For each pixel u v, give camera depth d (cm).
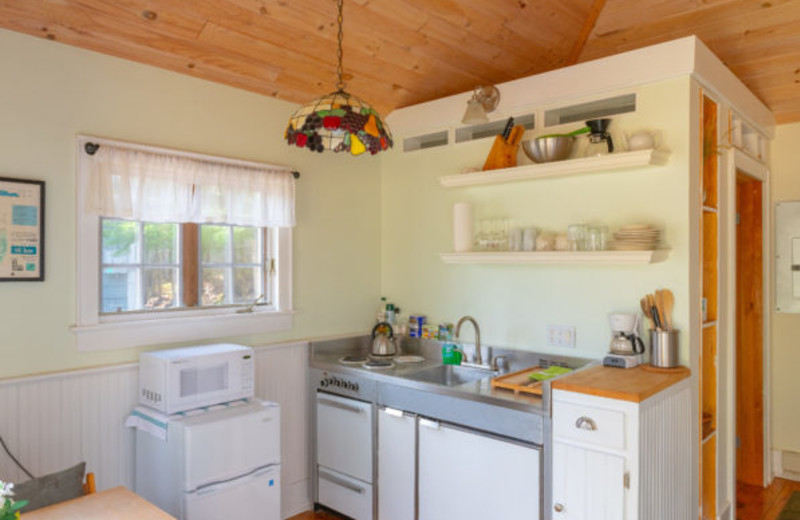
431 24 287
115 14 232
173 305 285
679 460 243
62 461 240
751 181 363
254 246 318
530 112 304
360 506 302
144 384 256
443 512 263
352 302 360
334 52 288
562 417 223
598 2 311
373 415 295
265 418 258
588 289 284
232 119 299
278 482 263
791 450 378
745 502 344
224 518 242
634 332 261
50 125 238
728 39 304
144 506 181
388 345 341
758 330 370
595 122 267
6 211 226
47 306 238
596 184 280
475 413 251
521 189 308
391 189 373
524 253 284
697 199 261
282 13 254
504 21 300
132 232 271
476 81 343
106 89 254
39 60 234
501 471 241
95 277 252
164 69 273
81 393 246
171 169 267
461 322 321
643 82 261
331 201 348
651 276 264
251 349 273
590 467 215
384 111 363
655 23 312
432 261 351
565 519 222
